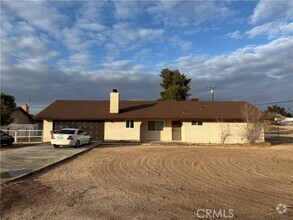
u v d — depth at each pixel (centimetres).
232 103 3759
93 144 2834
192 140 3306
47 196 913
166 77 5653
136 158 1841
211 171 1411
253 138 3167
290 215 748
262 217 731
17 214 741
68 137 2434
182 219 712
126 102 3819
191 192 985
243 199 900
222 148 2684
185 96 5494
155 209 791
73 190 995
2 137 2681
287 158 1962
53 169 1427
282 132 5512
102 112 3397
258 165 1623
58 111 3372
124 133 3294
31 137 3338
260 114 3300
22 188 1010
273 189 1038
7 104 4812
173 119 3288
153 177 1243
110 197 909
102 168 1457
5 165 1480
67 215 733
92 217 718
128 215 737
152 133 3409
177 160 1780
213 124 3319
